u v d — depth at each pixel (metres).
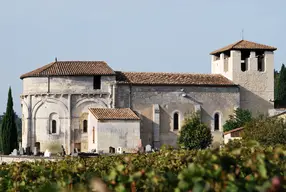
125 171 54.09
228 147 57.31
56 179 63.41
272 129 182.50
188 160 59.66
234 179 44.09
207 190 41.38
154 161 78.25
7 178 71.94
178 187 44.16
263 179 43.72
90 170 73.00
